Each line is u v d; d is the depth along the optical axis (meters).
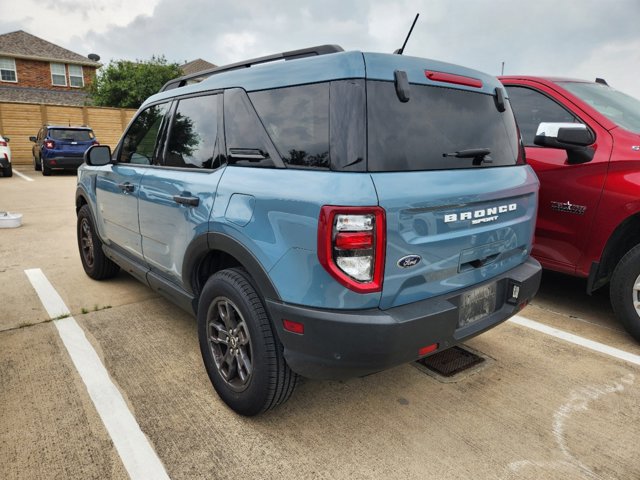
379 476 2.05
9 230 6.80
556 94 3.77
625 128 3.43
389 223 1.86
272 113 2.23
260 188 2.12
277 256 2.03
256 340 2.20
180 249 2.74
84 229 4.53
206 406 2.54
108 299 4.08
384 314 1.92
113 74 25.78
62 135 14.42
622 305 3.24
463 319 2.27
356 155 1.87
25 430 2.32
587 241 3.45
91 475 2.04
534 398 2.65
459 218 2.12
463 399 2.64
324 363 1.98
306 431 2.34
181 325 3.56
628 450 2.23
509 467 2.11
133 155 3.49
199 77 2.95
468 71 2.42
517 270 2.58
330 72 2.00
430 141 2.11
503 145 2.54
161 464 2.11
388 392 2.70
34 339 3.31
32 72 26.09
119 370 2.90
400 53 2.28
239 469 2.08
